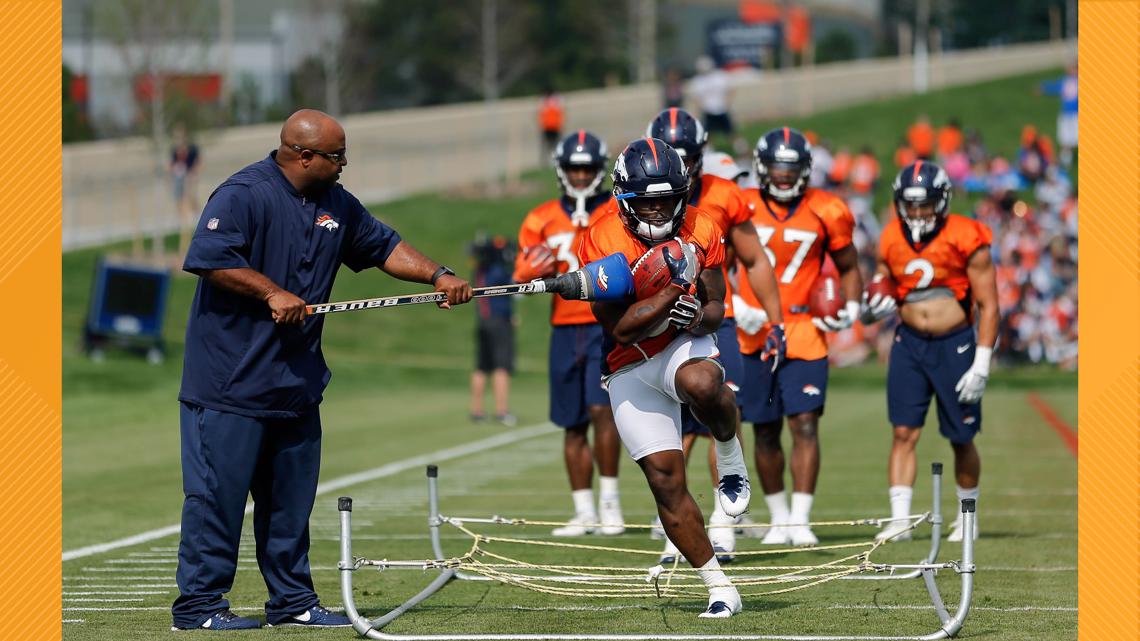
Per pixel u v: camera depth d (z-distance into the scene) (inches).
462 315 4050.2
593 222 849.5
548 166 5713.6
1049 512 1359.5
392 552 1159.6
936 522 1025.5
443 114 7239.2
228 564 837.8
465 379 3371.1
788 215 1208.8
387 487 1641.2
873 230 3769.7
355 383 3213.6
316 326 847.1
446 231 4776.1
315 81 7185.0
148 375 2957.7
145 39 4667.8
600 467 1282.0
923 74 7288.4
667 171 799.7
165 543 1218.6
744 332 1190.3
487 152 6166.3
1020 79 7007.9
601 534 1275.8
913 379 1226.6
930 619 834.8
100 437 2175.2
